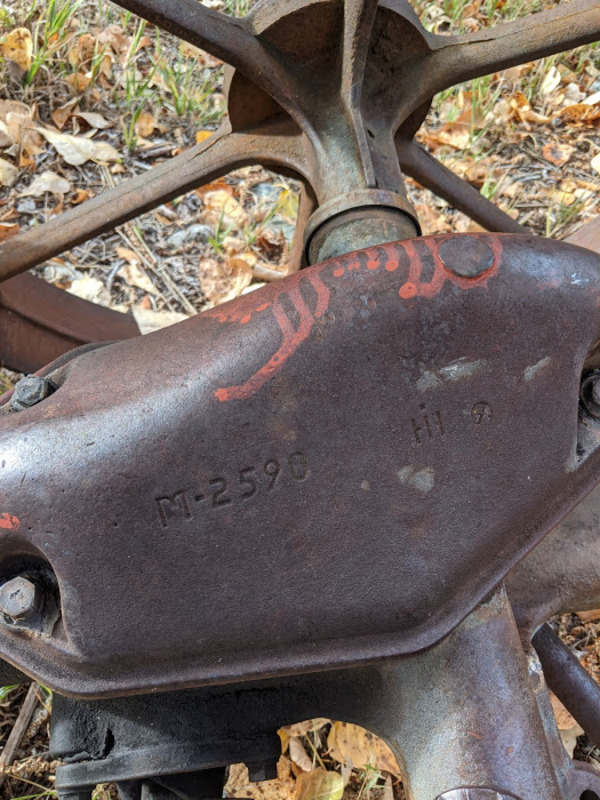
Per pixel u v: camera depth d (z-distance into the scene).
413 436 0.93
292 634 0.92
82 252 2.47
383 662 0.95
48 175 2.57
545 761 0.94
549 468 0.98
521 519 0.98
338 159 1.29
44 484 0.89
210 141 1.58
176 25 1.22
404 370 0.92
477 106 2.89
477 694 0.96
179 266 2.49
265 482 0.90
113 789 1.58
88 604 0.89
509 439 0.96
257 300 0.95
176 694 1.13
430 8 3.23
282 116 1.48
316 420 0.91
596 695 1.30
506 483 0.96
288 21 1.25
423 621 0.94
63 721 1.14
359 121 1.26
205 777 1.17
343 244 1.18
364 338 0.92
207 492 0.90
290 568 0.91
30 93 2.71
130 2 1.19
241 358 0.91
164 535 0.89
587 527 1.33
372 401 0.92
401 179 1.33
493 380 0.95
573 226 2.69
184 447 0.89
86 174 2.62
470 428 0.95
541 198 2.77
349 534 0.92
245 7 3.06
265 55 1.29
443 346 0.93
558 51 1.41
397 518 0.93
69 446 0.89
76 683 0.92
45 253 1.66
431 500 0.93
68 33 2.87
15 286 1.96
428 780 0.95
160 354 0.95
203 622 0.91
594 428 1.03
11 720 1.70
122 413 0.90
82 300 2.11
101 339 2.05
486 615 1.00
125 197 1.64
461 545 0.95
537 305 0.97
